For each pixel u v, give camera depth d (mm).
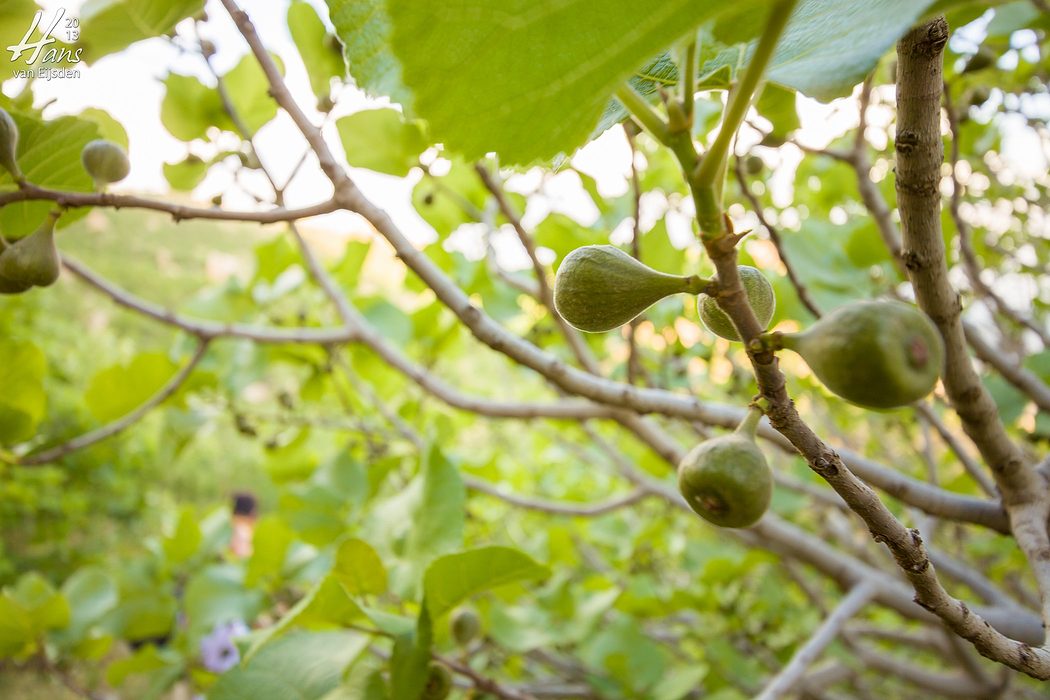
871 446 1257
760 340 252
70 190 463
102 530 2207
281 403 1146
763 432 499
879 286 857
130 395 975
